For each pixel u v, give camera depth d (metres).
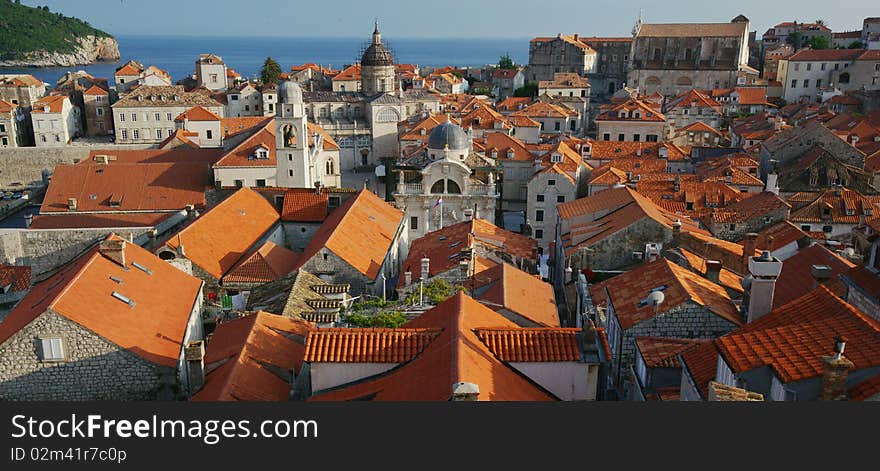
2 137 191.50
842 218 98.50
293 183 114.50
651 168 132.88
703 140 171.50
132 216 105.56
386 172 151.50
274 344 49.78
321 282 68.12
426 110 184.62
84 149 160.50
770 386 31.22
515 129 170.50
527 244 85.88
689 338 43.97
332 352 39.00
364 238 83.75
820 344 31.28
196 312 59.00
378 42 192.12
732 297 51.69
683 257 57.09
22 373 45.00
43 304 46.84
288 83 112.31
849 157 125.19
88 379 45.69
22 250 76.31
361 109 192.25
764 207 90.56
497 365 37.78
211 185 113.62
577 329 40.56
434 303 59.62
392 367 38.94
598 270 70.56
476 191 109.50
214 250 79.44
